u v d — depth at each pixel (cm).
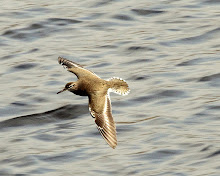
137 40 2262
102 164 1491
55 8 2597
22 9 2600
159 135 1600
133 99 1841
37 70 2105
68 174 1459
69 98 1892
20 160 1552
